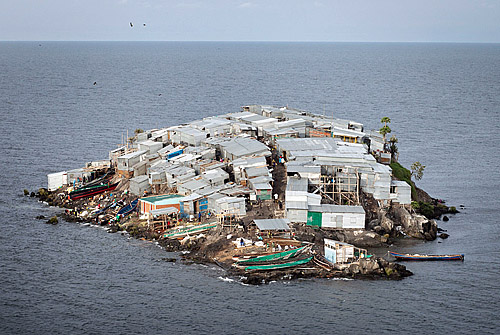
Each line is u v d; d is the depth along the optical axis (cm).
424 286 10575
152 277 10825
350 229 12706
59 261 11531
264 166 14438
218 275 10906
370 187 13850
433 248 12419
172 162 15375
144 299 10012
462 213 14938
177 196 13812
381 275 10938
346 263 11181
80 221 13738
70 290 10331
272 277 10738
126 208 14088
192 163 15175
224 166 15038
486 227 13850
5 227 13325
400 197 13800
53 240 12612
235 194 13475
